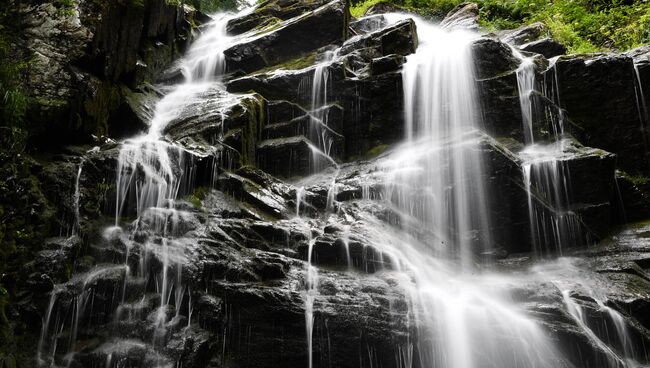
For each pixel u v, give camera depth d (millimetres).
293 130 9328
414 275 6078
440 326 5348
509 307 5703
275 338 5410
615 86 8703
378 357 5258
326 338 5340
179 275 5711
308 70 9930
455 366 5211
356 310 5422
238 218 6961
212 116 8531
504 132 8875
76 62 7543
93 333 5453
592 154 7629
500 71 9289
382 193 7672
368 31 14586
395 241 6754
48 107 6867
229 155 8016
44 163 6750
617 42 13359
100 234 6336
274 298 5496
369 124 9406
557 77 9031
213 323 5434
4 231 5500
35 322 5328
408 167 7973
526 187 7414
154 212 6457
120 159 6914
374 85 9445
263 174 7996
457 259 7020
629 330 5539
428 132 9117
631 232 7465
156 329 5387
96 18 7766
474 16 15016
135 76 9438
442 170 7730
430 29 14914
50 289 5484
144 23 10602
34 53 7215
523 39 12742
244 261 5949
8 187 5789
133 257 5961
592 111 8859
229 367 5320
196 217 6652
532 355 5172
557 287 5988
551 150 8258
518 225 7387
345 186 7867
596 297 5797
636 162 8570
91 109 7641
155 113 9336
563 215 7438
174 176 7074
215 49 12750
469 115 9039
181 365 5055
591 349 5211
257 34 12586
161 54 11805
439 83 9305
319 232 6773
